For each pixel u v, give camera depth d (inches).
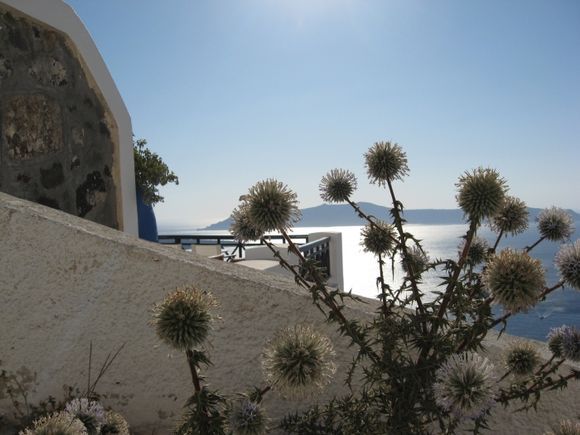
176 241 370.3
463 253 72.7
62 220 94.7
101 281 90.2
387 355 69.0
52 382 92.0
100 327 90.7
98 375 91.1
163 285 89.0
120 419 78.6
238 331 88.0
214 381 88.9
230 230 82.9
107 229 100.3
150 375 90.1
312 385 64.1
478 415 62.4
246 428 64.1
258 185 77.5
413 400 65.4
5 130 155.8
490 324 67.6
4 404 92.7
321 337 67.5
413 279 73.0
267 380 66.3
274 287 87.8
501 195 74.2
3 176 154.1
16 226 91.6
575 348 67.9
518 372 76.2
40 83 171.8
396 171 85.8
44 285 91.4
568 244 70.6
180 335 63.1
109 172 210.2
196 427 63.8
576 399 82.5
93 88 201.2
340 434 74.9
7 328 92.3
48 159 173.9
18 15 162.6
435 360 66.9
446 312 73.0
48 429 60.6
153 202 258.4
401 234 76.5
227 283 88.2
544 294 69.1
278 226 75.4
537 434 83.6
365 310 88.4
